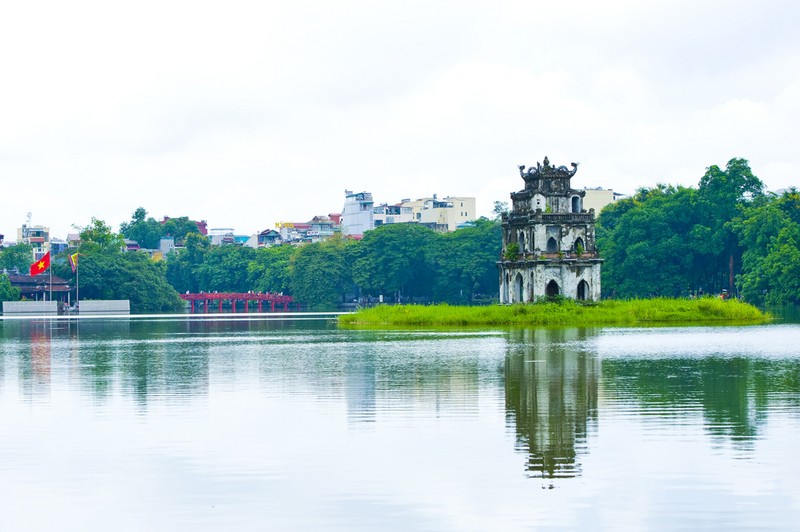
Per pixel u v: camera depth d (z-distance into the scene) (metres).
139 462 43.72
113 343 112.00
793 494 38.16
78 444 47.19
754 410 54.03
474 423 51.06
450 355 85.38
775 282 172.38
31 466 43.12
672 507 36.88
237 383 67.75
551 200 149.62
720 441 46.31
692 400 57.44
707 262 199.50
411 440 47.22
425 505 37.38
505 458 43.56
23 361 86.69
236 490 39.47
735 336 105.31
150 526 35.56
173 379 70.50
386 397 59.91
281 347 100.44
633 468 41.75
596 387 62.88
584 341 99.31
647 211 195.12
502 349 90.44
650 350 87.69
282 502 37.94
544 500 37.72
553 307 138.12
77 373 75.31
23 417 54.34
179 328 150.50
